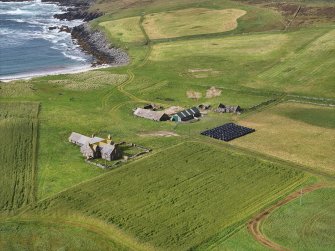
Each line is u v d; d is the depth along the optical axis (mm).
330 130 119750
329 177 95625
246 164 101250
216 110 133750
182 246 74875
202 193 90188
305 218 81312
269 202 86562
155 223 81000
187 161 102750
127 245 75750
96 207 86000
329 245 74250
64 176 97250
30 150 108875
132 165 101188
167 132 119750
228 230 78562
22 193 91000
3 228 80312
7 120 125188
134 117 130375
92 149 105000
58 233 78938
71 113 132500
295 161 102938
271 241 75562
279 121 126000
